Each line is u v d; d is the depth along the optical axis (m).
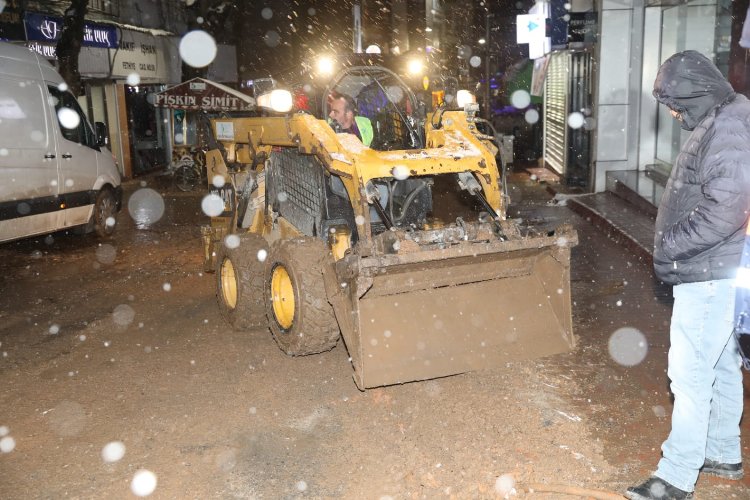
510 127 25.66
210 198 7.57
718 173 2.96
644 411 4.43
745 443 4.00
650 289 7.22
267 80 6.00
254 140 6.41
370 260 4.24
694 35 12.01
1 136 8.55
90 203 10.47
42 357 5.72
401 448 4.05
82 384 5.13
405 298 4.86
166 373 5.29
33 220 9.16
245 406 4.68
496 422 4.33
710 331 3.19
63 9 14.62
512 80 25.73
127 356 5.69
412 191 5.86
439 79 6.38
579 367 5.18
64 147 9.84
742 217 2.96
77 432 4.37
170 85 21.08
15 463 4.00
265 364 5.41
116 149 18.80
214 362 5.49
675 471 3.33
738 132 2.96
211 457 4.01
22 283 8.20
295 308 5.01
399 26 26.53
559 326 5.03
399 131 6.29
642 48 13.73
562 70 17.59
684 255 3.13
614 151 14.16
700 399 3.26
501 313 4.97
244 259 5.97
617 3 13.59
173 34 21.16
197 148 17.33
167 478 3.80
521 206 13.54
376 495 3.59
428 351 4.66
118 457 4.04
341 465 3.89
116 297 7.48
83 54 15.76
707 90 3.08
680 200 3.20
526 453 3.95
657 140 14.05
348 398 4.76
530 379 4.97
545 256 5.07
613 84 13.89
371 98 6.25
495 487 3.61
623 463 3.82
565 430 4.20
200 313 6.81
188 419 4.50
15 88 8.91
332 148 5.16
